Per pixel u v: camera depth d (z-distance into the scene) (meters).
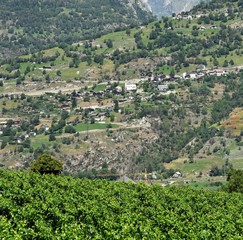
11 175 80.38
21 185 73.56
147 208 66.94
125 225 52.00
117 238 49.12
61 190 73.38
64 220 55.06
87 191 74.25
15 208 57.81
